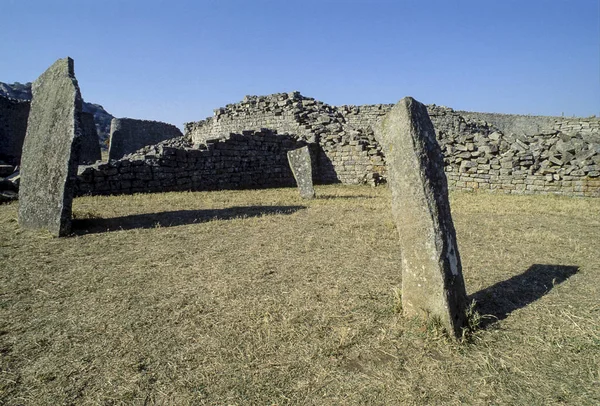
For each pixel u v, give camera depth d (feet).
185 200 33.37
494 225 24.38
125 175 37.47
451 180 48.37
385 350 9.11
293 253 17.15
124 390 7.63
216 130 79.25
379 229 22.27
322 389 7.71
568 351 9.04
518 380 7.99
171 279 13.83
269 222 24.20
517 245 18.95
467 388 7.74
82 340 9.57
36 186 21.33
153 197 34.47
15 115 64.03
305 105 72.18
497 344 9.36
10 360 8.67
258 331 9.96
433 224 9.68
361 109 74.02
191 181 43.96
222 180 48.01
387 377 8.10
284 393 7.58
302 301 11.89
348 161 59.11
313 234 20.88
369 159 57.16
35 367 8.41
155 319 10.69
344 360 8.74
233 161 49.70
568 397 7.42
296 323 10.45
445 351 9.01
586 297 12.12
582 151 41.68
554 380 7.98
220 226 22.82
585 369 8.34
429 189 9.84
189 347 9.24
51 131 21.30
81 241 18.92
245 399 7.39
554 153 43.11
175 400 7.35
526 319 10.62
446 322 9.46
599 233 21.98
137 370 8.31
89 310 11.27
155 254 16.90
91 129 77.92
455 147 49.08
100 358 8.76
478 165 46.65
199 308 11.39
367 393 7.57
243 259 16.22
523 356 8.85
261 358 8.79
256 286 13.14
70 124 20.02
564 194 41.83
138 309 11.32
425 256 9.88
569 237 20.85
